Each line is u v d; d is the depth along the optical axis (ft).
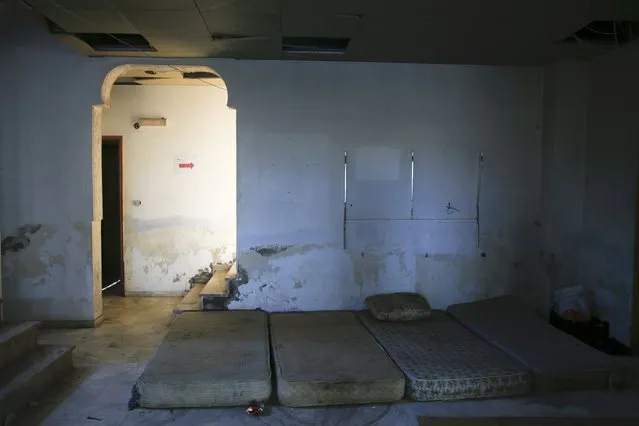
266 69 15.21
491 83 15.98
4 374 10.21
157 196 19.52
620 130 13.75
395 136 15.71
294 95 15.33
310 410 9.96
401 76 15.65
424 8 10.78
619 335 13.82
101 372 11.85
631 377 11.44
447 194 15.99
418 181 15.87
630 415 9.88
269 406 10.09
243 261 15.43
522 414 9.88
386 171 15.74
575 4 10.56
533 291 16.33
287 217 15.47
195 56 14.82
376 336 13.17
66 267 15.12
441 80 15.79
